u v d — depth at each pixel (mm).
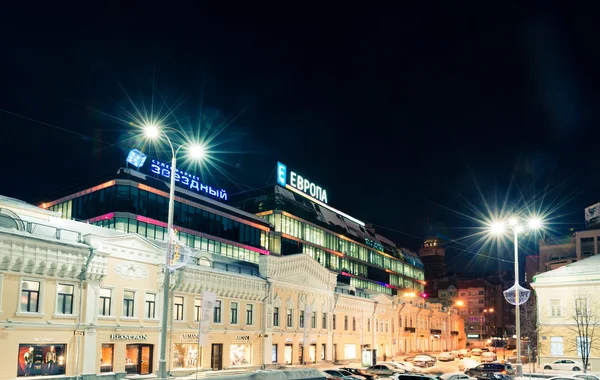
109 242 39594
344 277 103125
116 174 62375
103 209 61781
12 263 32969
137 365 41719
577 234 129000
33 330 33938
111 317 39281
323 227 99562
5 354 32281
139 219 61250
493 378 39531
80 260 36969
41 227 37875
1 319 32219
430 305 112812
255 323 55281
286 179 96438
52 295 35500
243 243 76688
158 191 64562
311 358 65688
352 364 71938
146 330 42219
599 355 56344
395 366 53406
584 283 58594
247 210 90312
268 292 57094
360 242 112438
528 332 87250
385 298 89250
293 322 62156
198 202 70000
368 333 82438
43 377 33750
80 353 36656
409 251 142625
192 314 47000
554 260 133875
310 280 66312
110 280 39625
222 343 50125
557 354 58938
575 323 57938
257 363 54844
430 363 75938
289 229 89938
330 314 70938
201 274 47656
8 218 35094
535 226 45688
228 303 51531
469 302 177125
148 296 43062
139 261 42219
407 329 97125
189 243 67188
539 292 61281
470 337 172625
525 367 57094
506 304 186750
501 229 46250
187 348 46156
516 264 42875
